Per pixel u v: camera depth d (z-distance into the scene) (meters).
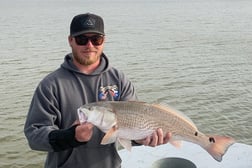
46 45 29.02
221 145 3.26
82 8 98.00
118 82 3.63
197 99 15.13
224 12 66.88
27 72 19.78
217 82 17.61
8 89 16.55
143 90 16.28
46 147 3.13
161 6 98.44
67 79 3.44
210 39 31.73
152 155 5.14
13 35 35.69
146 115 3.21
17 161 10.28
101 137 3.42
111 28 41.31
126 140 3.21
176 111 3.34
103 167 3.49
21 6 125.06
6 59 23.31
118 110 3.17
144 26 43.50
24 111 13.88
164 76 18.67
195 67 20.77
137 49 26.94
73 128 3.05
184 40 31.28
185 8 83.81
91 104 3.16
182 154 5.14
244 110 13.93
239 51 25.84
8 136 11.79
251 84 17.30
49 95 3.33
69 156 3.42
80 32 3.39
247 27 40.72
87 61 3.45
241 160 4.96
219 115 13.46
